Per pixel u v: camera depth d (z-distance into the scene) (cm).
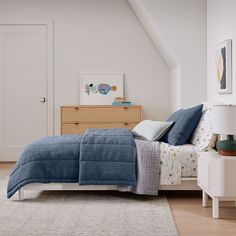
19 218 394
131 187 470
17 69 784
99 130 565
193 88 662
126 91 777
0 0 776
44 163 470
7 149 787
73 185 475
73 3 775
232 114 402
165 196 491
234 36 501
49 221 384
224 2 546
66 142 488
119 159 471
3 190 525
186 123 511
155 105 775
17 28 779
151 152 471
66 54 777
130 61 775
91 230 355
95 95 773
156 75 775
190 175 473
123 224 373
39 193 507
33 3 777
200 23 662
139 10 714
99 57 777
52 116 782
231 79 513
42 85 783
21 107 786
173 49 663
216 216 396
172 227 363
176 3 663
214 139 479
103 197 485
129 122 725
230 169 394
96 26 775
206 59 661
